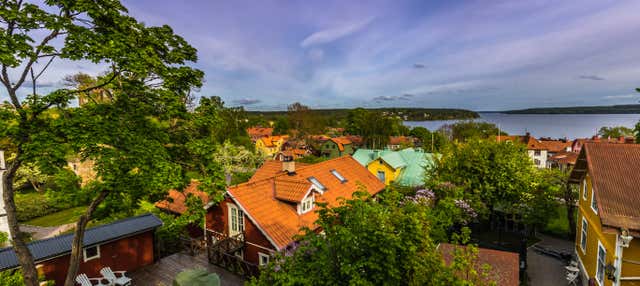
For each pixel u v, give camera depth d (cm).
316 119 7675
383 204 847
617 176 1127
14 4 796
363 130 7306
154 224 1534
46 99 811
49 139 760
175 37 1088
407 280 662
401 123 10756
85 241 1300
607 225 1007
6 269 1068
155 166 895
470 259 655
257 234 1517
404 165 3369
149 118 1083
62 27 782
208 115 1186
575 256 1645
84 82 1226
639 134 2273
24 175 3173
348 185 2186
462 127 7406
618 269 1041
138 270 1480
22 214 2781
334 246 718
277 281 727
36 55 770
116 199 1137
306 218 1662
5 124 759
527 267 1664
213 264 1542
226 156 3700
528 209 1897
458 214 1739
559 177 2003
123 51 838
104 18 914
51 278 1210
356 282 621
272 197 1700
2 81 794
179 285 431
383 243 647
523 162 1948
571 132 14438
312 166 2227
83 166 2845
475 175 1953
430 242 657
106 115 939
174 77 1046
